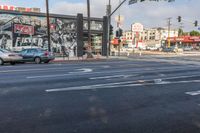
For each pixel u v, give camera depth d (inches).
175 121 275.3
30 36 1537.9
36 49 1143.0
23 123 257.1
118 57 1738.4
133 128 249.8
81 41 1721.2
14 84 475.8
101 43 1847.9
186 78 617.0
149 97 386.9
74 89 434.3
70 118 275.6
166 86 490.3
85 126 251.9
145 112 305.9
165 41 5290.4
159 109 321.1
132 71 747.4
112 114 294.0
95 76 611.2
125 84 498.6
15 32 1488.7
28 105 323.6
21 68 804.6
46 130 239.1
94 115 288.5
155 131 243.4
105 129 245.1
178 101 367.6
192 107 336.2
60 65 956.0
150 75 658.2
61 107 317.4
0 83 486.0
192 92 435.2
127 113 299.9
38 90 419.2
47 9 1411.2
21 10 1562.5
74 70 748.0
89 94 396.8
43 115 283.7
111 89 442.6
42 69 771.4
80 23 1712.6
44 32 1584.6
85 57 1577.3
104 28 1831.9
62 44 1656.0
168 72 745.0
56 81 519.8
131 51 3235.7
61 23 1647.4
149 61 1312.7
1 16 1445.6
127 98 375.6
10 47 1472.7
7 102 337.1
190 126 260.7
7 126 248.2
